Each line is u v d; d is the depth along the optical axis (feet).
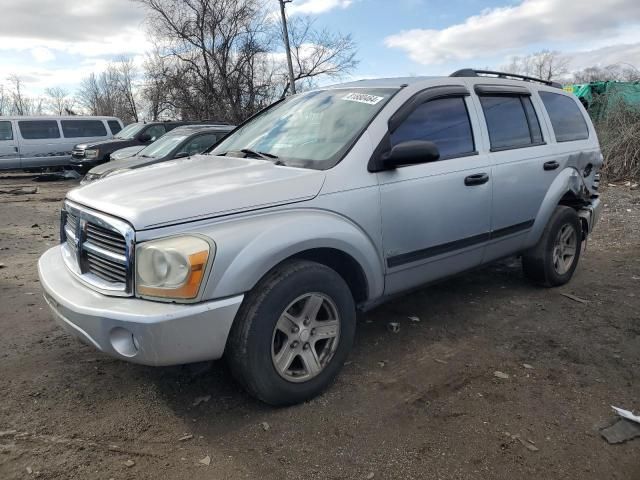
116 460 8.57
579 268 19.40
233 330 9.20
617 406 10.23
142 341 8.33
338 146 11.28
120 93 176.76
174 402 10.23
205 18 94.68
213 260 8.61
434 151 10.87
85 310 8.76
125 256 8.73
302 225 9.71
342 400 10.35
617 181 39.83
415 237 11.82
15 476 8.15
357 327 13.83
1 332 13.52
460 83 13.70
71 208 10.50
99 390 10.64
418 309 15.10
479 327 13.91
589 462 8.63
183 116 99.35
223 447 8.91
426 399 10.40
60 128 60.64
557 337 13.32
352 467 8.45
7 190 48.75
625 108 41.88
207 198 9.10
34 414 9.79
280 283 9.41
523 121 15.28
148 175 11.12
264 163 11.41
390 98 12.14
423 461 8.60
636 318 14.55
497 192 13.69
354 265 10.98
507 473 8.34
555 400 10.41
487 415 9.87
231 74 97.50
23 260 21.33
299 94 14.96
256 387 9.47
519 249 15.37
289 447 8.91
